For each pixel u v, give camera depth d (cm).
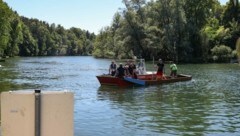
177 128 1451
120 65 3086
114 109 1894
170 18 7950
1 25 8144
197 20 8481
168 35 7756
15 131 344
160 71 3394
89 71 5297
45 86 3116
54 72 5016
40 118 342
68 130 352
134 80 3073
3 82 3434
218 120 1619
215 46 8262
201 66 6719
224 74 4647
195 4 8431
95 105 2027
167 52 8088
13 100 343
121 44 7969
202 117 1689
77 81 3581
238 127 1474
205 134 1351
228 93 2645
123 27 7969
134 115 1722
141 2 8062
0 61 8681
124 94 2550
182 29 7788
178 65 7075
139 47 7938
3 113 345
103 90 2797
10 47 10912
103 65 7262
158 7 7981
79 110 1850
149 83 3180
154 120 1605
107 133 1349
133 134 1339
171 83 3362
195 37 8038
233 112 1830
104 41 12012
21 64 7569
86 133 1346
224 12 9894
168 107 1981
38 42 16312
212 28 9600
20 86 3098
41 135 344
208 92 2705
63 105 349
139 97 2397
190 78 3709
